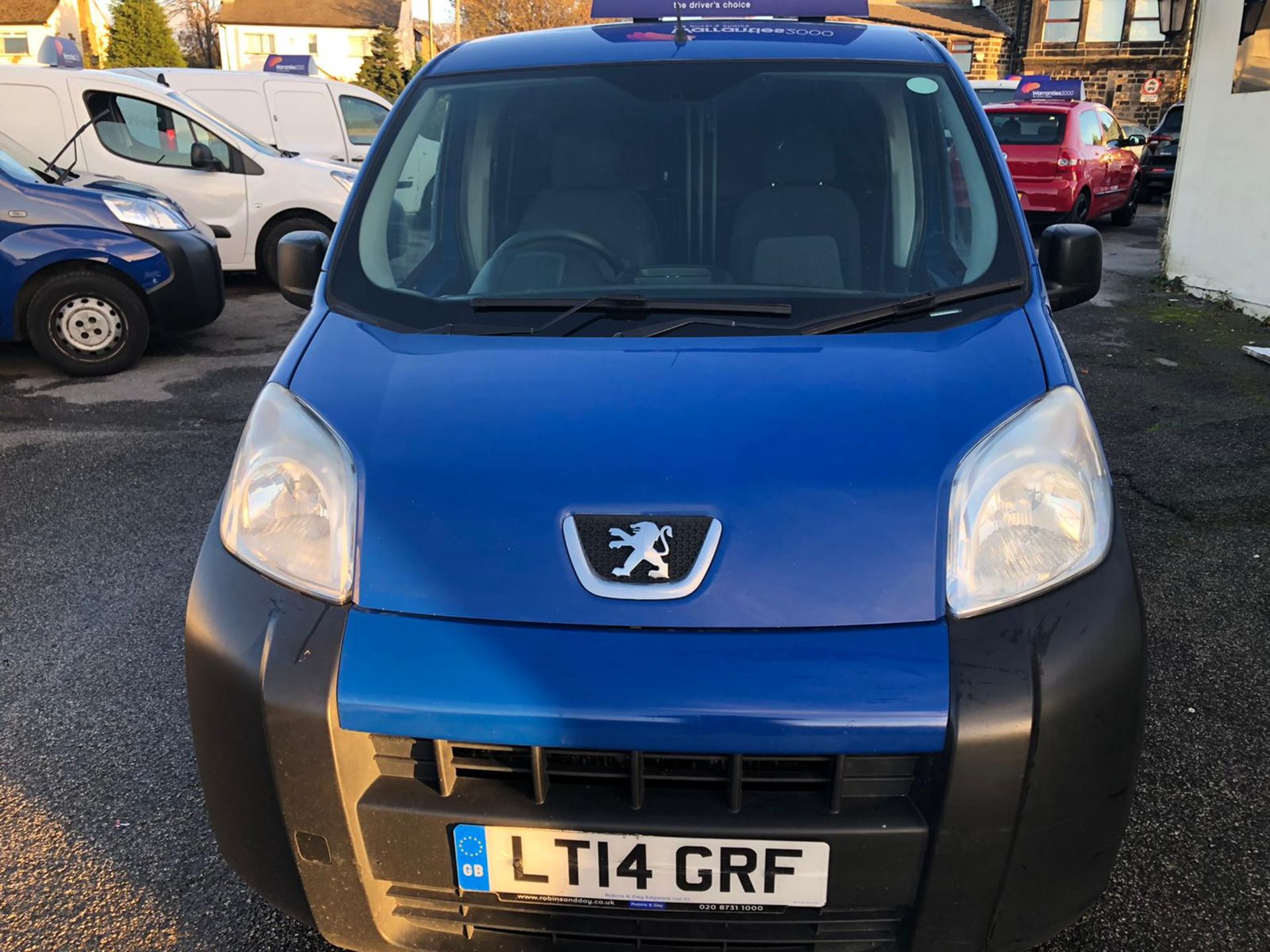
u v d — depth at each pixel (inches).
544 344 85.9
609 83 109.3
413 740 65.7
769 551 66.6
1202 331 305.9
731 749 62.2
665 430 73.4
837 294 93.0
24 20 1893.5
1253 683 121.6
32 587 149.2
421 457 72.9
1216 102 347.3
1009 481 70.1
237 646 67.9
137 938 85.7
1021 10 1338.6
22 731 114.1
